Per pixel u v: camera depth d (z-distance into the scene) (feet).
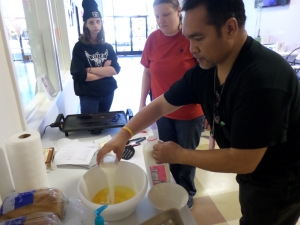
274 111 2.20
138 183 2.86
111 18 32.89
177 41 4.94
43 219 2.24
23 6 5.75
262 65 2.31
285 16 14.47
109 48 7.06
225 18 2.23
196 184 6.86
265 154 2.79
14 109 3.55
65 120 4.88
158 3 4.62
